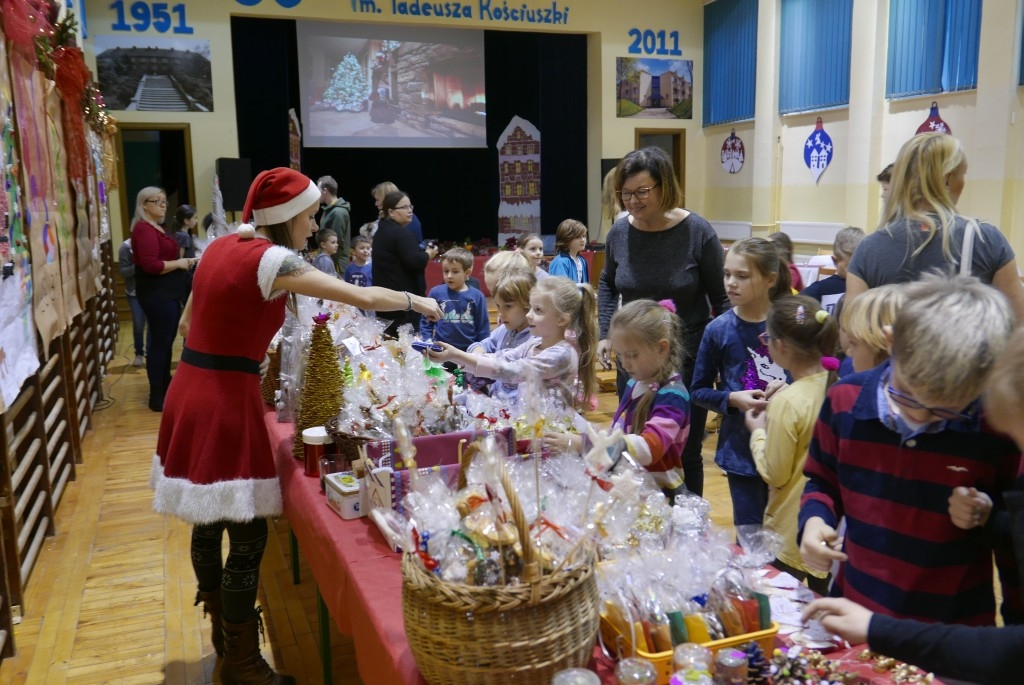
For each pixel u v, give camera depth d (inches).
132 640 108.6
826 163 393.1
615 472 62.5
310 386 90.4
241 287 80.6
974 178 305.0
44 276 140.0
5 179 109.2
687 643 46.0
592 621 47.3
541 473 64.0
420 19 432.1
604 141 474.9
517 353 106.9
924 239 80.7
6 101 112.7
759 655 46.3
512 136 508.7
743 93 445.1
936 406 44.0
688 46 480.4
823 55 384.8
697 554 54.1
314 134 462.3
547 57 487.5
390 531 64.8
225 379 83.3
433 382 89.7
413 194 555.8
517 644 43.8
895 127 347.9
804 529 55.2
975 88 307.3
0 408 101.2
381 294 83.9
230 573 89.0
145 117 388.5
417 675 48.2
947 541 50.4
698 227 110.3
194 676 99.9
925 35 325.4
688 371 112.7
